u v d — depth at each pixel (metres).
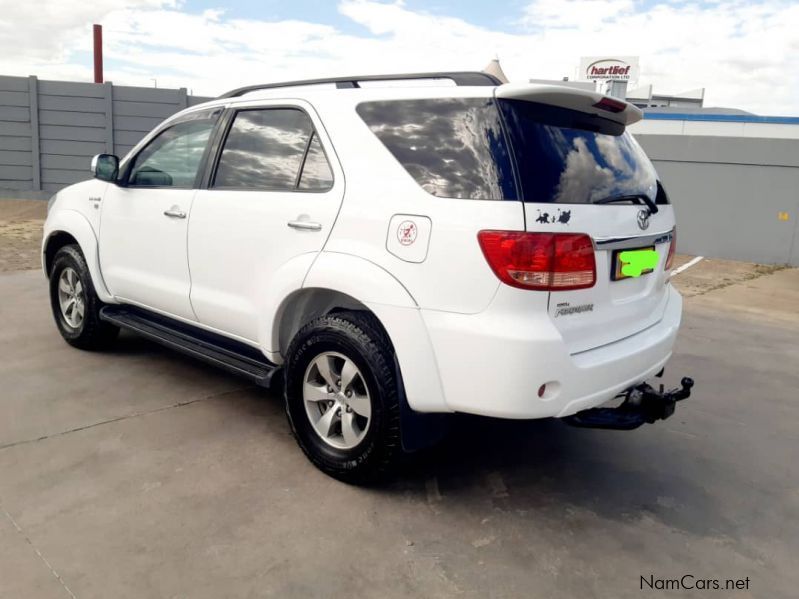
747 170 11.94
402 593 2.40
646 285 3.19
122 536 2.62
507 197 2.55
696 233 12.56
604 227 2.75
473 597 2.40
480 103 2.71
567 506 3.09
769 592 2.53
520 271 2.51
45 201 15.60
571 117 2.89
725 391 4.91
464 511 2.98
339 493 3.05
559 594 2.44
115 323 4.40
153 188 4.06
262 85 3.69
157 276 4.04
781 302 8.66
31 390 4.09
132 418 3.75
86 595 2.28
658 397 2.98
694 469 3.55
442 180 2.71
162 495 2.95
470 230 2.58
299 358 3.18
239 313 3.49
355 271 2.88
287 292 3.16
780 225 11.84
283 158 3.35
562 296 2.60
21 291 6.80
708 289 9.48
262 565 2.50
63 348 4.95
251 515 2.83
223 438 3.55
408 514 2.92
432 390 2.73
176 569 2.44
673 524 2.98
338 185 3.04
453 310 2.63
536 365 2.52
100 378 4.36
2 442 3.37
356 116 3.06
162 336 4.06
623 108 3.00
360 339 2.91
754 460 3.71
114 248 4.37
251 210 3.38
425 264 2.69
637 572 2.61
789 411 4.54
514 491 3.20
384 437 2.89
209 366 4.70
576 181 2.74
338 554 2.60
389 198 2.83
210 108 3.85
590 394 2.72
